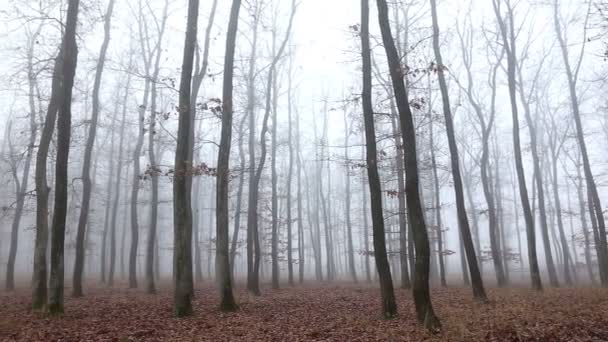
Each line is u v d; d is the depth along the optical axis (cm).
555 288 2156
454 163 1775
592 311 1202
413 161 1159
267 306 1620
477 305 1485
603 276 2388
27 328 1116
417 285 1109
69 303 1645
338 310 1515
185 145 1410
